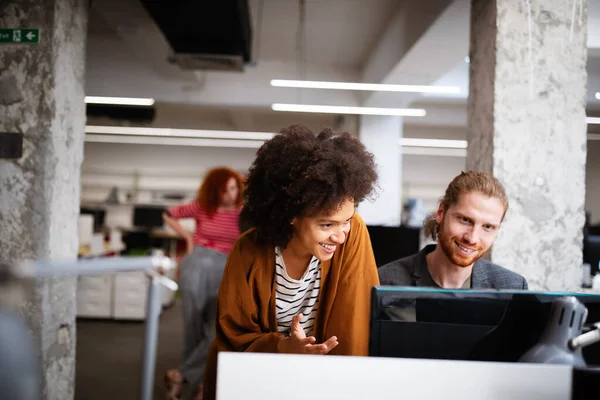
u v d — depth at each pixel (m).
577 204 2.43
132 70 7.24
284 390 0.68
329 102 7.71
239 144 12.35
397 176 8.13
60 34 2.63
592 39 2.78
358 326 1.19
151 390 0.52
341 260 1.21
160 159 12.73
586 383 0.71
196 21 4.31
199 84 7.41
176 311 6.75
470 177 1.39
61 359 2.65
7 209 2.57
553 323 0.84
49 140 2.57
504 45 2.42
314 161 1.04
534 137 2.42
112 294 6.05
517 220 2.40
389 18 5.68
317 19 5.77
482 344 0.89
